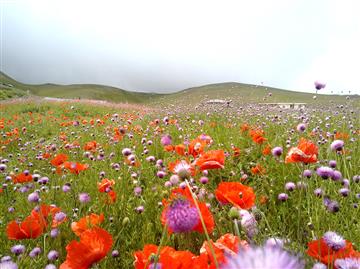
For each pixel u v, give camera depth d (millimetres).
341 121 6652
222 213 2082
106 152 4996
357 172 2799
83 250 1060
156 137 5297
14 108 19547
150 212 2492
